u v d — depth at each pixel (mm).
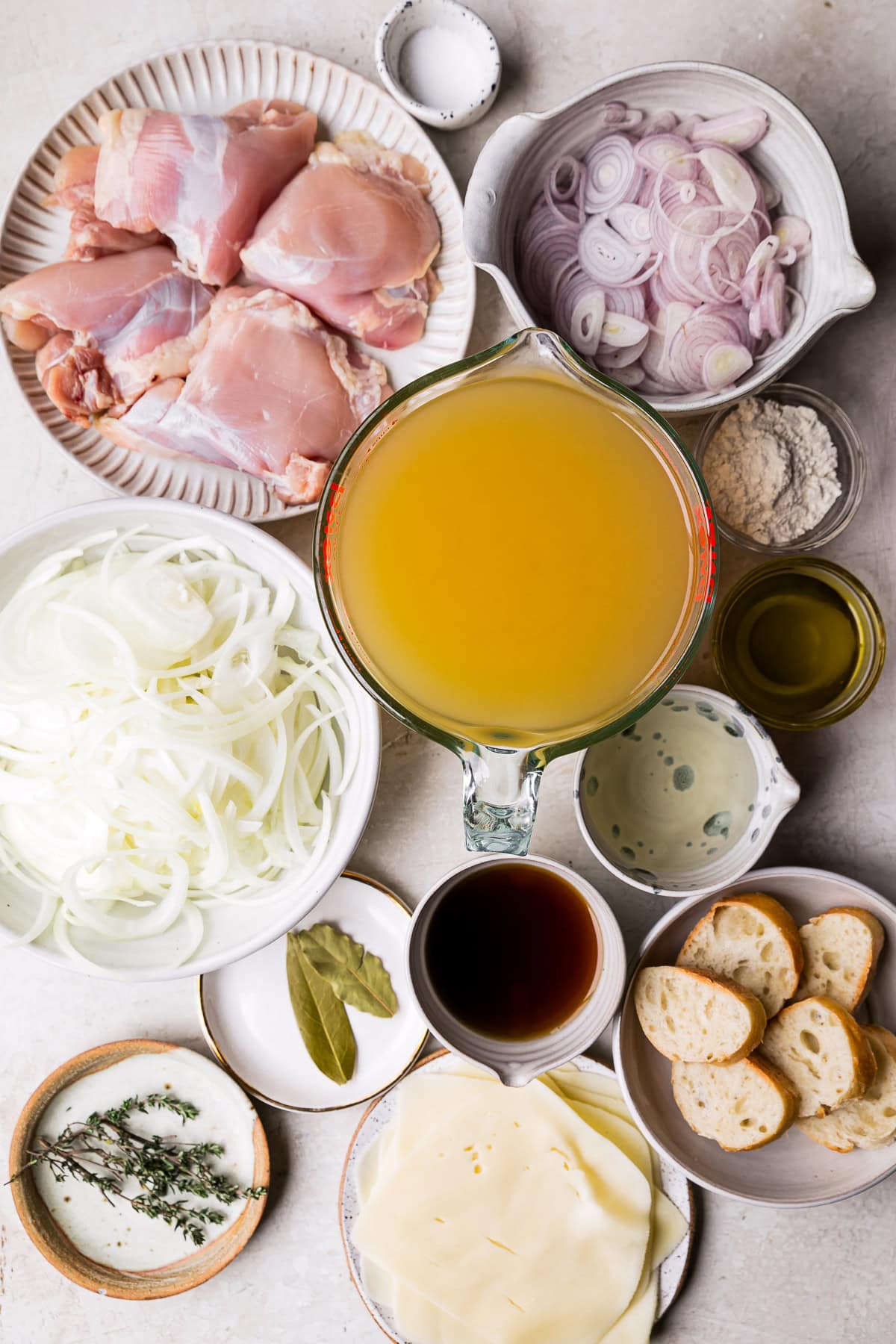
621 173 636
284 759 654
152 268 671
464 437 532
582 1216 682
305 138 667
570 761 703
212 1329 731
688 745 674
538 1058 676
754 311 636
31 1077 729
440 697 537
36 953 639
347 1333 725
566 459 529
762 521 654
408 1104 699
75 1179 724
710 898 673
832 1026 646
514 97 685
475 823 528
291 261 658
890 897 689
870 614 650
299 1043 712
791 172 634
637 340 643
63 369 667
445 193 668
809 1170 675
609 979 673
